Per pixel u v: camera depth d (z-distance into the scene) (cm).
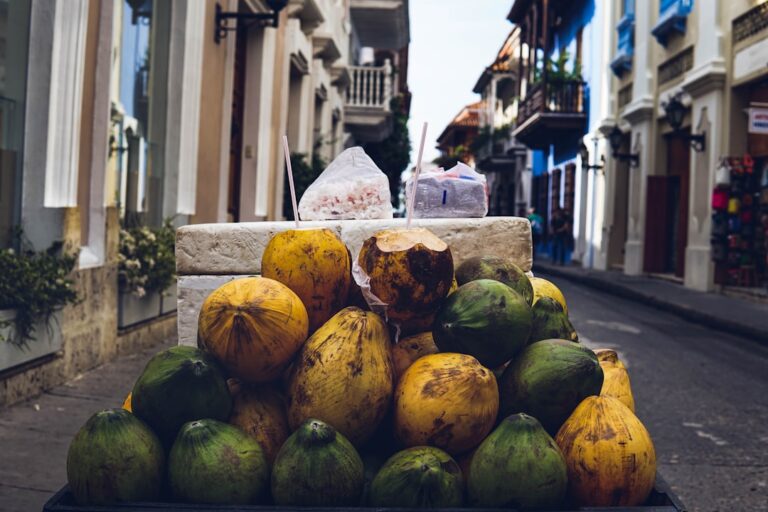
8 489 377
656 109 1925
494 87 5047
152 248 742
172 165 873
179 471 163
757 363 851
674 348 933
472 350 181
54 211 570
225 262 256
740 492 425
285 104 1429
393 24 2828
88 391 569
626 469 166
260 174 1253
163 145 859
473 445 174
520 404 179
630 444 167
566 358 180
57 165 580
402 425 175
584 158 2342
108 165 700
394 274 183
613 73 2316
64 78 581
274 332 175
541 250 3362
